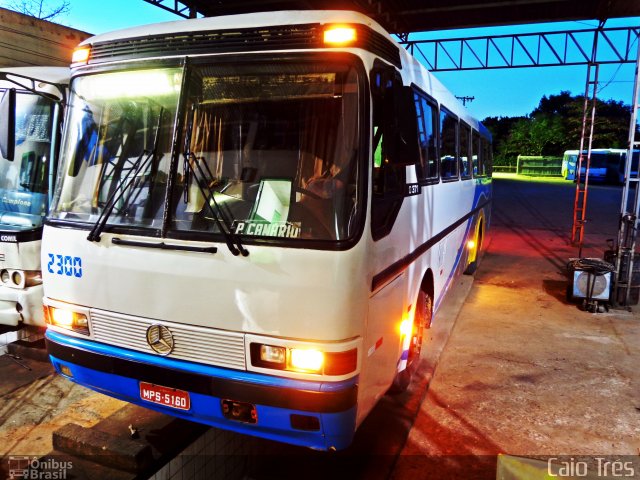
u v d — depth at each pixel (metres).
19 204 5.00
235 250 2.74
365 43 2.81
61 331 3.34
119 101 3.24
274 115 2.90
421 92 4.29
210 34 2.98
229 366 2.84
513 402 4.50
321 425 2.71
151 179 3.09
